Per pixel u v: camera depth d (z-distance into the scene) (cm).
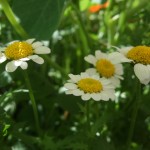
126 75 17
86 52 24
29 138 17
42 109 22
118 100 19
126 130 20
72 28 26
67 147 16
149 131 20
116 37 23
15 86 21
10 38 22
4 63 16
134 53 15
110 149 16
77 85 15
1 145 16
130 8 23
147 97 19
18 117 21
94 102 19
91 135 16
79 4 24
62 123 20
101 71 17
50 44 23
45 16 18
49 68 24
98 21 28
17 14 18
